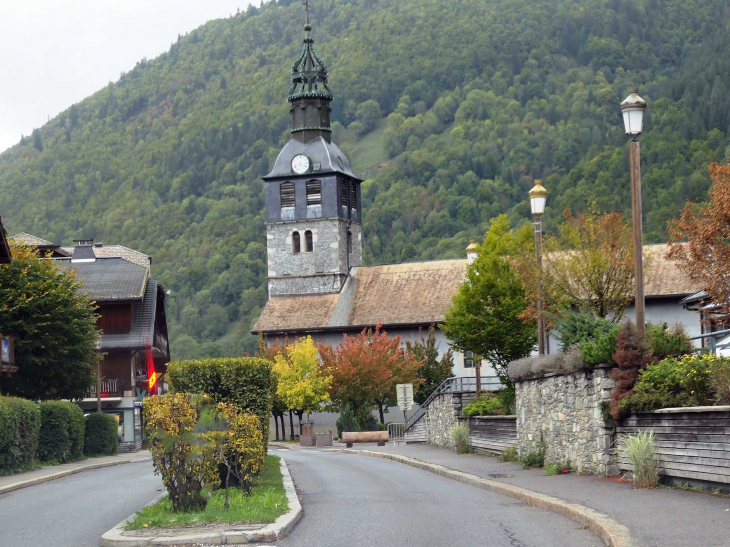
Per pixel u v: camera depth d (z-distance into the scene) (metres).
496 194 169.75
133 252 73.88
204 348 130.62
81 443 37.75
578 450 21.56
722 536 11.59
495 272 38.47
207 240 159.88
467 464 27.59
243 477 17.88
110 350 56.09
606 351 19.66
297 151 73.81
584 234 31.30
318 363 60.12
